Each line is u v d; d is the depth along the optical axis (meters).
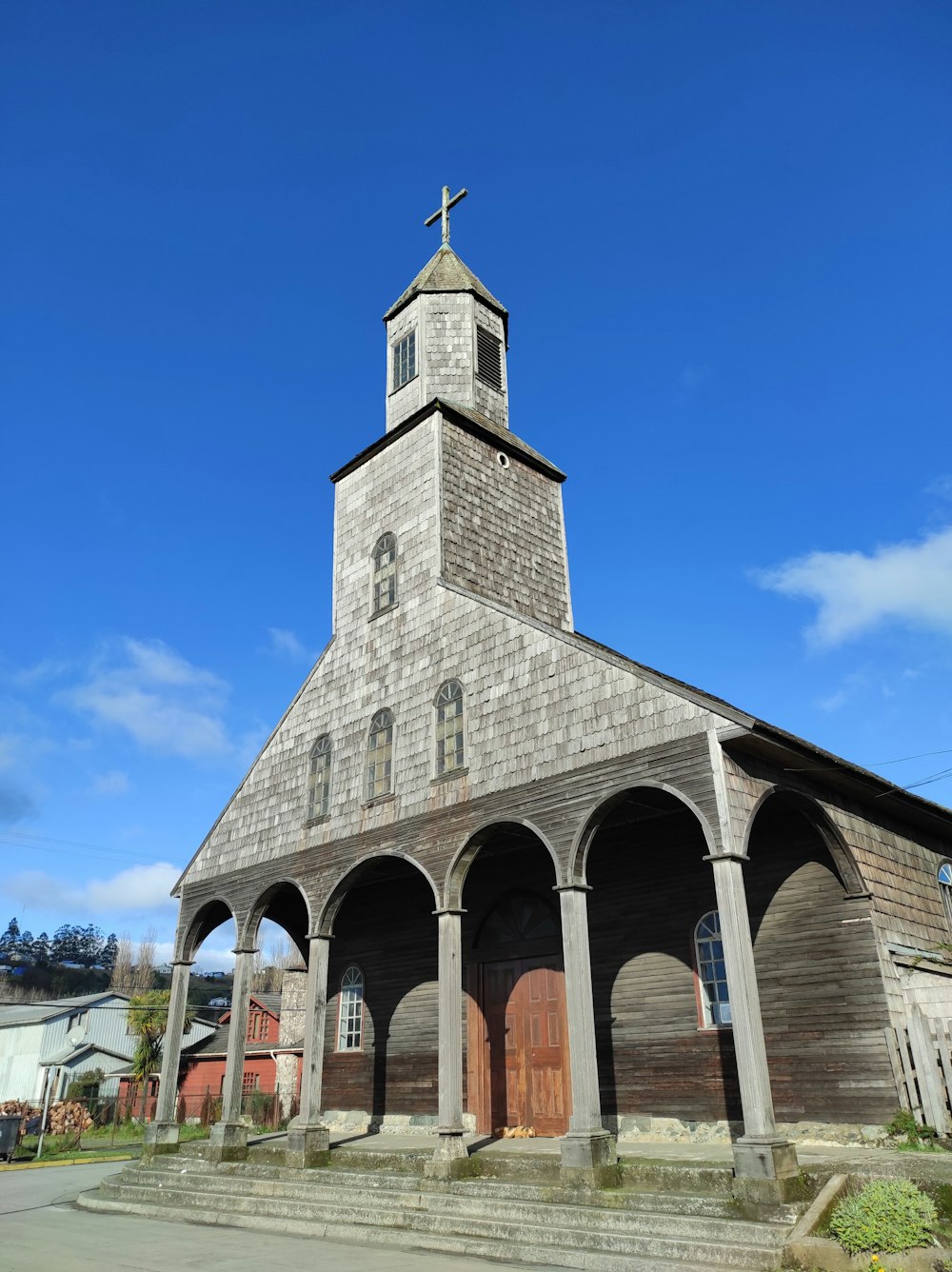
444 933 13.08
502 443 19.09
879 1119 11.14
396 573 17.39
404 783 15.09
